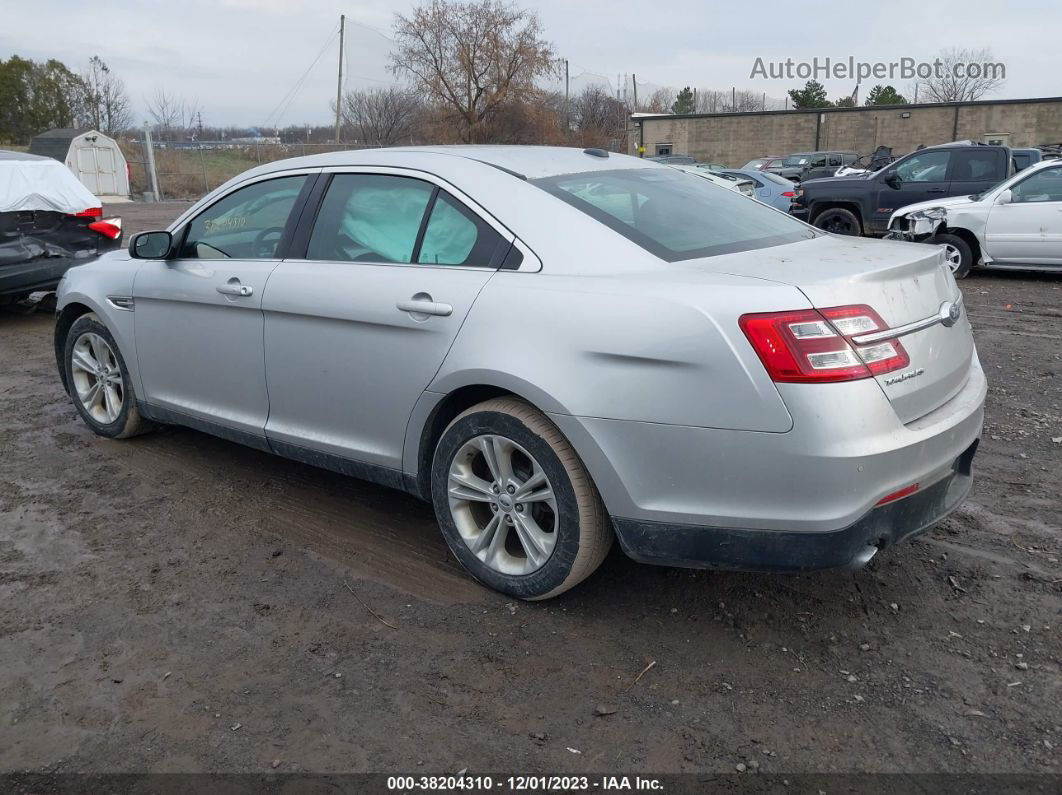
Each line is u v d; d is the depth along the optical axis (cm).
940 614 324
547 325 301
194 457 494
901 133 4388
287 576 360
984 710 271
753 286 275
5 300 923
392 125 4503
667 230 333
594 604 335
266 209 415
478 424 325
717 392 272
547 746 259
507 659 301
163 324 451
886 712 271
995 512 411
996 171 1365
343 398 371
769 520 273
